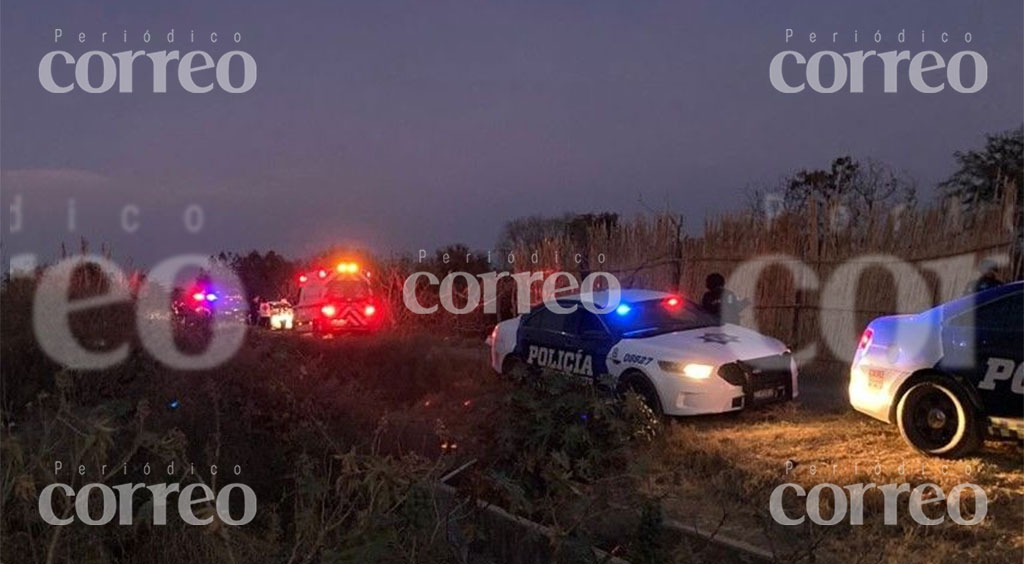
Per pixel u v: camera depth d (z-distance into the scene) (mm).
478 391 10688
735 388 9820
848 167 16000
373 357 12961
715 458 7668
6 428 5477
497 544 5637
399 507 4836
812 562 5160
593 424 6539
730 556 5484
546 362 11531
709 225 15734
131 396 7281
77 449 4961
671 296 11672
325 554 4379
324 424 7266
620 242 17656
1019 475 7293
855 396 8805
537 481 6125
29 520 4641
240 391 7516
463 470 6277
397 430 7727
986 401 7742
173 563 5035
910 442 8156
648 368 10133
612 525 5555
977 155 17281
